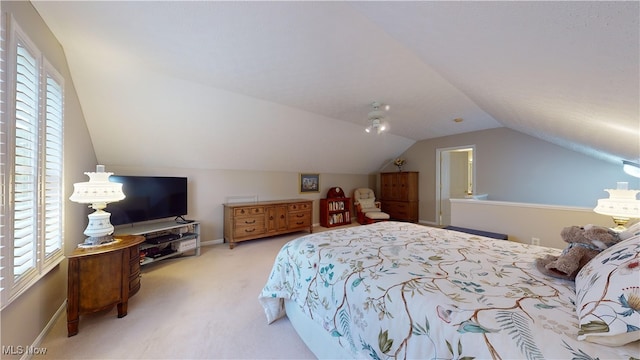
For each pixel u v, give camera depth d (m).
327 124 4.09
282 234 4.82
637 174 2.47
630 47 0.68
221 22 1.51
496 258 1.39
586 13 0.64
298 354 1.52
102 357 1.48
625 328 0.60
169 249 3.29
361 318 1.10
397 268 1.25
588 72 0.96
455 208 3.44
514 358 0.66
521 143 4.29
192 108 2.93
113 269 1.84
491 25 0.94
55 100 1.79
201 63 2.11
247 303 2.14
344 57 1.97
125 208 2.94
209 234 4.08
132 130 2.94
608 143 2.09
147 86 2.51
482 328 0.76
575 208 2.55
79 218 2.34
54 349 1.53
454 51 1.43
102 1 1.36
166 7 1.38
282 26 1.55
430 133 5.08
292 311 1.76
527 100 1.77
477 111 3.52
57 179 1.80
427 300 0.93
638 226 1.08
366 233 2.02
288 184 5.15
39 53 1.49
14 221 1.25
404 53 1.89
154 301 2.16
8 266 1.19
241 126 3.48
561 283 1.06
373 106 3.26
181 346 1.58
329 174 5.90
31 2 1.40
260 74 2.32
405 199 5.73
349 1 1.25
